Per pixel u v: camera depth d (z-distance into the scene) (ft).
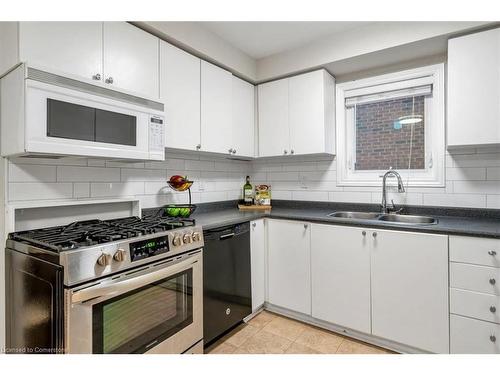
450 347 5.39
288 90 8.55
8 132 4.41
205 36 7.14
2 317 4.61
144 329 4.61
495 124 5.66
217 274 6.33
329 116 8.36
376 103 8.38
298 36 7.61
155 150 5.72
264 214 7.91
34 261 4.03
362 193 8.46
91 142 4.69
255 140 9.23
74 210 5.61
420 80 7.53
